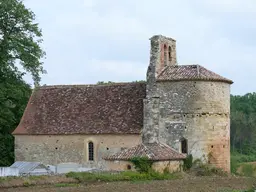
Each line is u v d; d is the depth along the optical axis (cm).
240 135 14175
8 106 6625
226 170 5822
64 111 6288
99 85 6431
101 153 5850
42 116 6353
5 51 6462
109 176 5044
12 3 6431
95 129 5900
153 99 5816
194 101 5684
